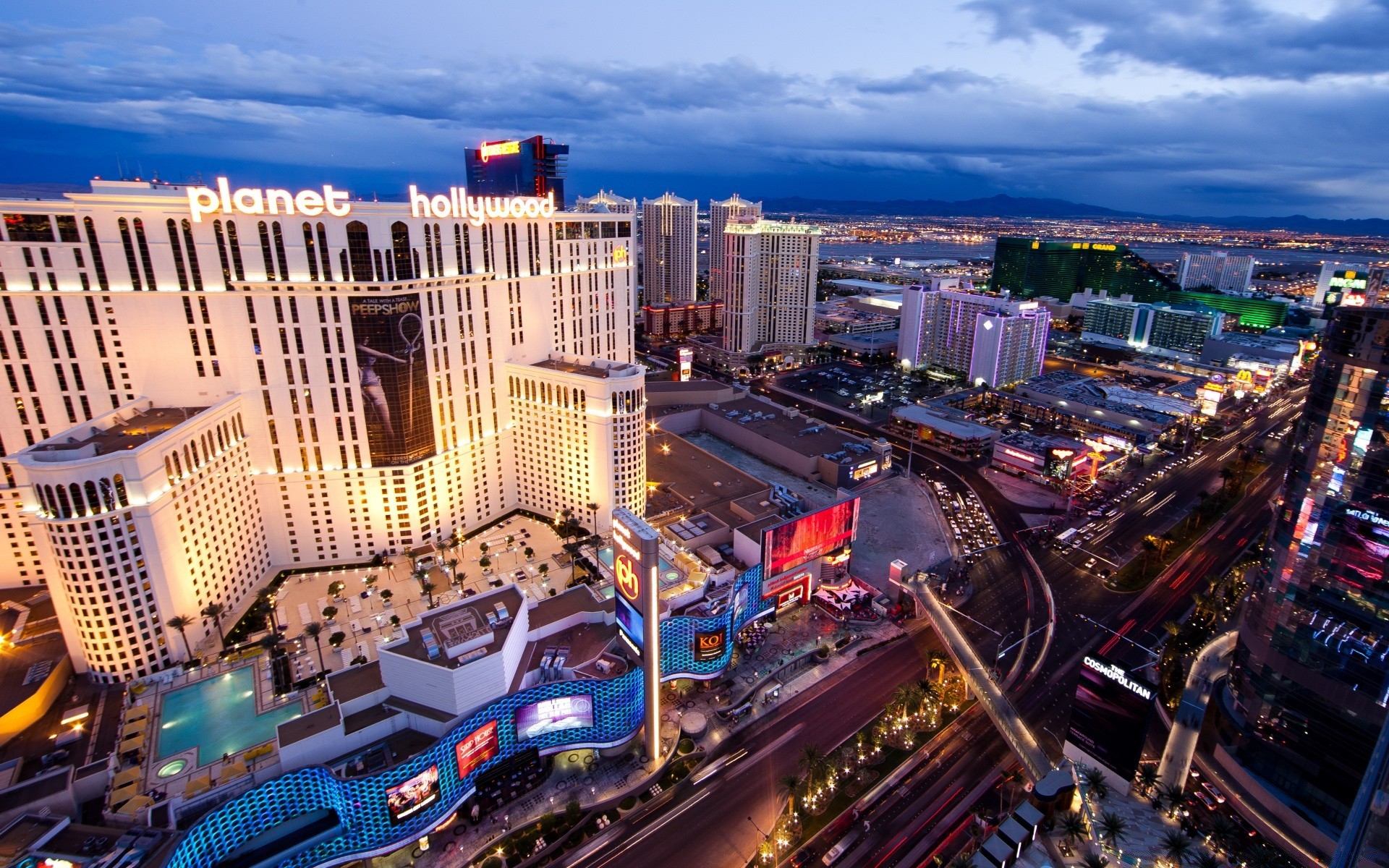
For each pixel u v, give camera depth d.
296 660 153.62
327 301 173.38
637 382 199.25
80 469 130.88
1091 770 131.38
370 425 185.00
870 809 130.12
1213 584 188.50
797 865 119.19
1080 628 183.00
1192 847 119.56
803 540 183.12
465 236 196.38
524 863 119.06
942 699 155.12
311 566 193.12
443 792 119.81
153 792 115.56
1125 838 119.62
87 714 134.12
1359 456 112.00
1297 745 123.25
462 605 140.38
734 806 130.25
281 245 167.75
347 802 112.50
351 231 169.88
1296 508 122.62
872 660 169.88
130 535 139.25
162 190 185.50
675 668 154.12
